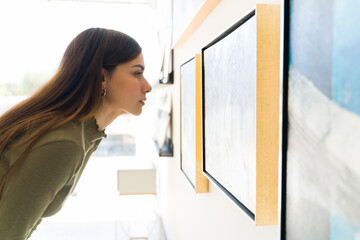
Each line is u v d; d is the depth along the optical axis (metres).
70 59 0.80
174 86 2.21
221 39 0.89
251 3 0.76
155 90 3.45
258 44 0.61
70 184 0.83
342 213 0.37
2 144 0.71
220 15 1.03
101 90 0.81
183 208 1.96
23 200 0.66
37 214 0.68
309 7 0.43
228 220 1.05
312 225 0.43
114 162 4.58
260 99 0.62
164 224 3.10
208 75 1.05
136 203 3.81
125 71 0.85
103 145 4.59
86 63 0.80
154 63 3.76
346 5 0.35
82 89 0.78
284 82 0.50
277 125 0.63
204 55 1.09
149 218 3.43
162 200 3.26
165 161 2.97
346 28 0.35
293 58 0.47
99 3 3.93
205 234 1.39
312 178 0.43
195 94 1.24
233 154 0.81
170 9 2.14
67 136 0.69
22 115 0.75
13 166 0.68
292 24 0.47
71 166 0.69
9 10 3.79
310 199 0.44
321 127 0.41
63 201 0.85
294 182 0.48
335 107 0.38
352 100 0.35
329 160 0.39
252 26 0.65
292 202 0.49
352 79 0.34
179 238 2.15
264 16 0.61
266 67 0.62
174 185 2.36
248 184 0.71
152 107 4.13
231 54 0.80
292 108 0.48
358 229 0.34
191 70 1.36
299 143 0.46
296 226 0.48
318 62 0.41
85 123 0.81
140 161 4.31
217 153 0.96
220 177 0.94
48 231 3.29
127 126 4.49
